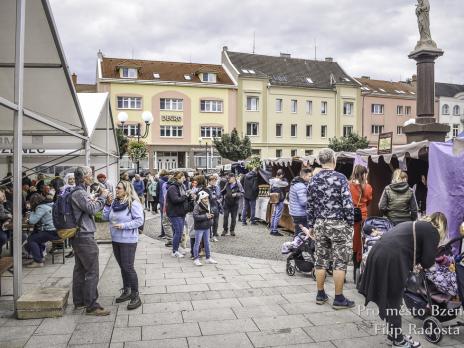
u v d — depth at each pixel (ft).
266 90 156.66
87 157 29.53
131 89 140.97
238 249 31.50
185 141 147.02
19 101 16.19
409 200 20.01
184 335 14.71
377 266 13.06
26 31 18.67
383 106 175.83
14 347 13.61
